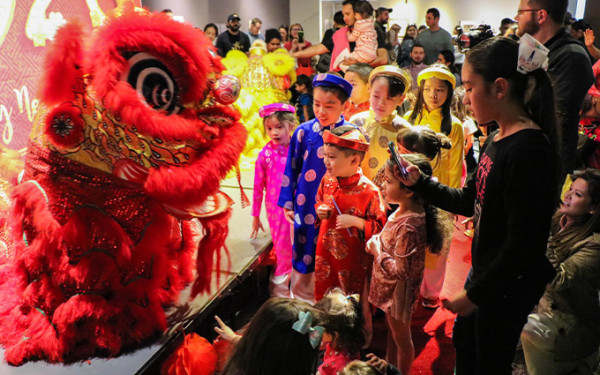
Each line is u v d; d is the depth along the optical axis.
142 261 1.90
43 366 1.80
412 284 2.08
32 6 2.37
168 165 1.84
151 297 1.94
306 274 2.73
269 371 1.47
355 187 2.37
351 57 4.79
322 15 10.05
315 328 1.50
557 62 2.63
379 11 7.65
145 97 1.77
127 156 1.82
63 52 1.68
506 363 1.63
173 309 2.14
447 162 2.97
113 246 1.82
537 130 1.43
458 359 1.83
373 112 2.88
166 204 1.85
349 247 2.39
